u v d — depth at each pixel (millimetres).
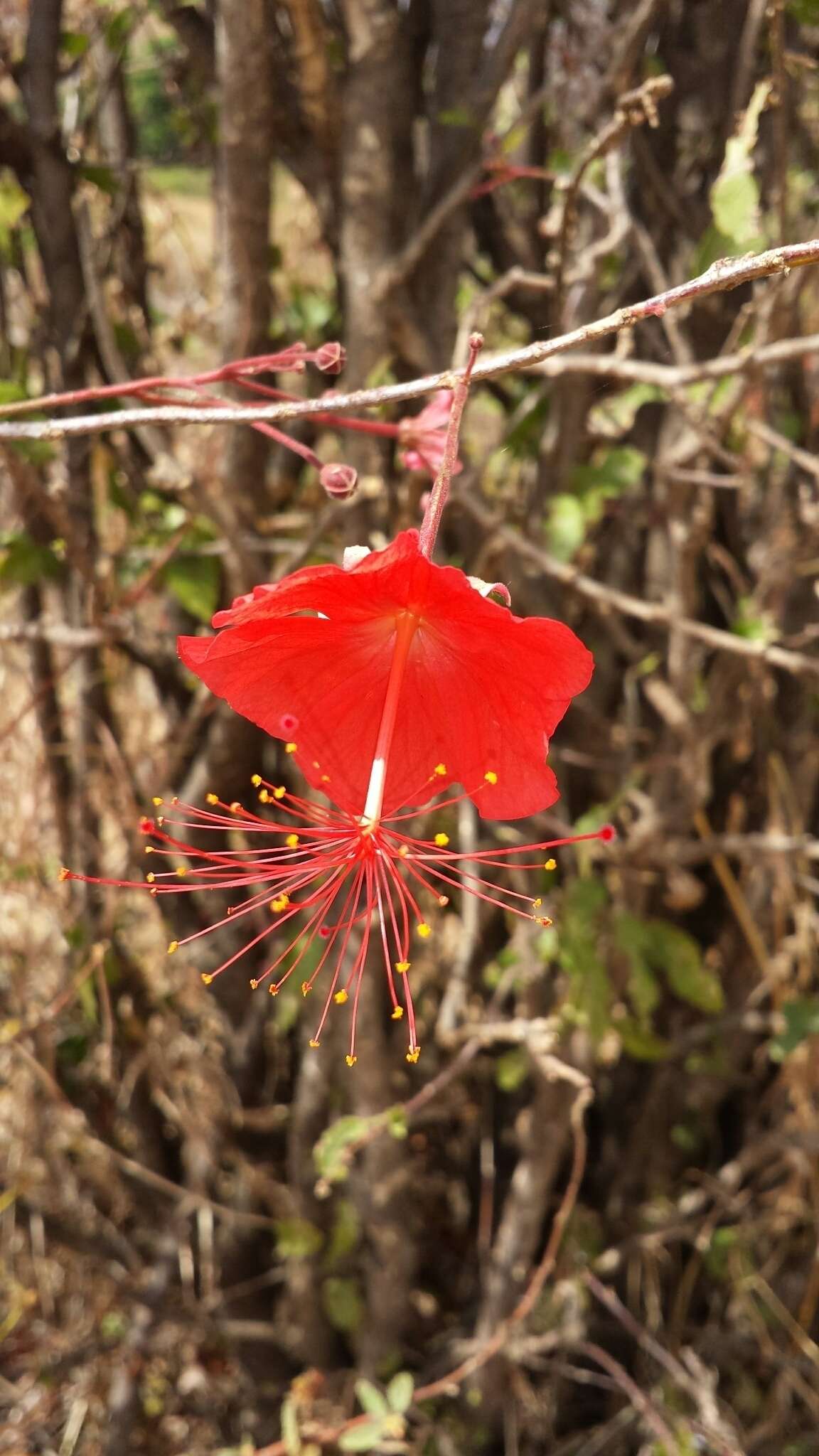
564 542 554
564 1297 659
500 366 416
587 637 631
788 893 623
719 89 577
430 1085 550
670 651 580
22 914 658
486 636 420
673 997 678
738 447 584
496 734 435
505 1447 663
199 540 562
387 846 426
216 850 605
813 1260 670
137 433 578
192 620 608
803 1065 640
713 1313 699
